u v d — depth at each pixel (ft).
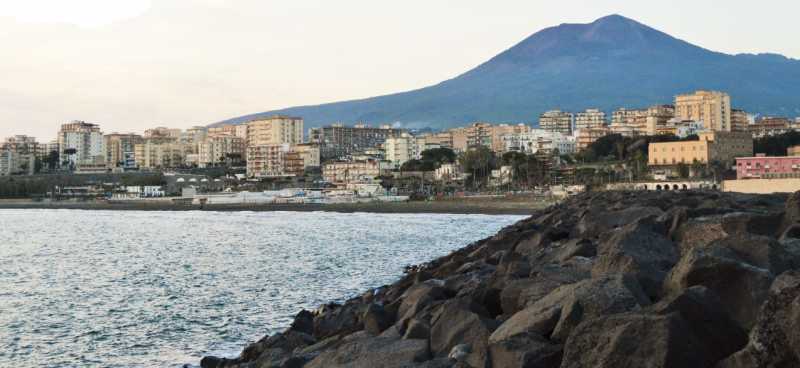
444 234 325.01
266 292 153.28
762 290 30.73
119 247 289.74
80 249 284.41
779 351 22.26
